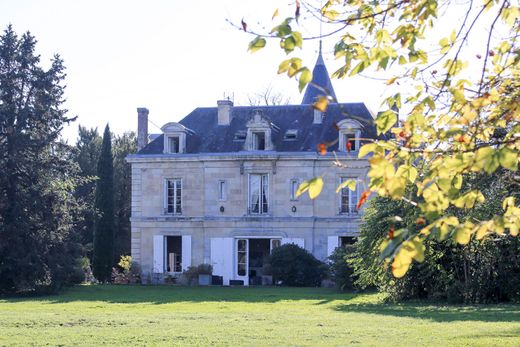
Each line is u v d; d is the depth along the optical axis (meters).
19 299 27.83
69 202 34.38
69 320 16.05
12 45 32.88
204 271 38.66
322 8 5.76
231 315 17.53
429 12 5.34
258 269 39.78
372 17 5.74
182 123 42.44
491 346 10.91
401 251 4.51
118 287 35.50
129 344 11.88
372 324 14.91
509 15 5.66
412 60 5.61
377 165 4.84
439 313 18.00
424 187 5.05
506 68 5.80
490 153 4.59
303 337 12.56
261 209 39.25
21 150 32.19
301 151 38.47
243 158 39.00
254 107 42.22
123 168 57.88
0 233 31.27
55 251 32.41
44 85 32.91
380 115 5.40
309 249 38.31
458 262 22.67
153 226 40.62
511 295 22.08
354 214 37.81
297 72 4.91
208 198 39.78
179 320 16.09
